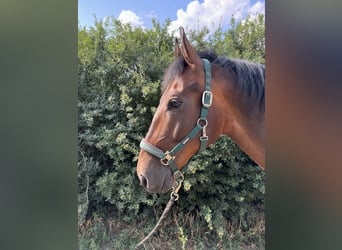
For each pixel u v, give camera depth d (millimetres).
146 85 2105
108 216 2197
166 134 1112
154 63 2129
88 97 2186
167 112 1109
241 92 1126
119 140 2100
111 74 2174
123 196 2121
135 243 2107
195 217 2180
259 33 2051
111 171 2189
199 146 1120
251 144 1146
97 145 2139
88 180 2168
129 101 2113
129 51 2166
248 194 2129
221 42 2082
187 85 1098
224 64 1149
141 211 2207
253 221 2129
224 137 2078
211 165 2104
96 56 2189
